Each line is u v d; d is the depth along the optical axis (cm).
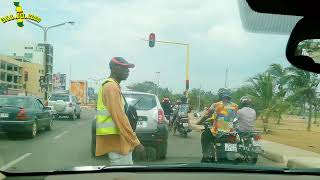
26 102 1734
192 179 322
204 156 991
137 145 527
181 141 1741
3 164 958
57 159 1059
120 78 539
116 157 521
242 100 1059
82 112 4991
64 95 3294
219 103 986
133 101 1205
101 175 334
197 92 5175
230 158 958
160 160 1141
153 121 1177
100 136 523
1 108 1620
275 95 2559
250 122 1029
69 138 1672
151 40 3144
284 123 4025
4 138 1639
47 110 1970
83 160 1040
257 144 1005
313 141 2048
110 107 515
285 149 1598
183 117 1981
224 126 978
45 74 5050
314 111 4231
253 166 360
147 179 323
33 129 1672
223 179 324
